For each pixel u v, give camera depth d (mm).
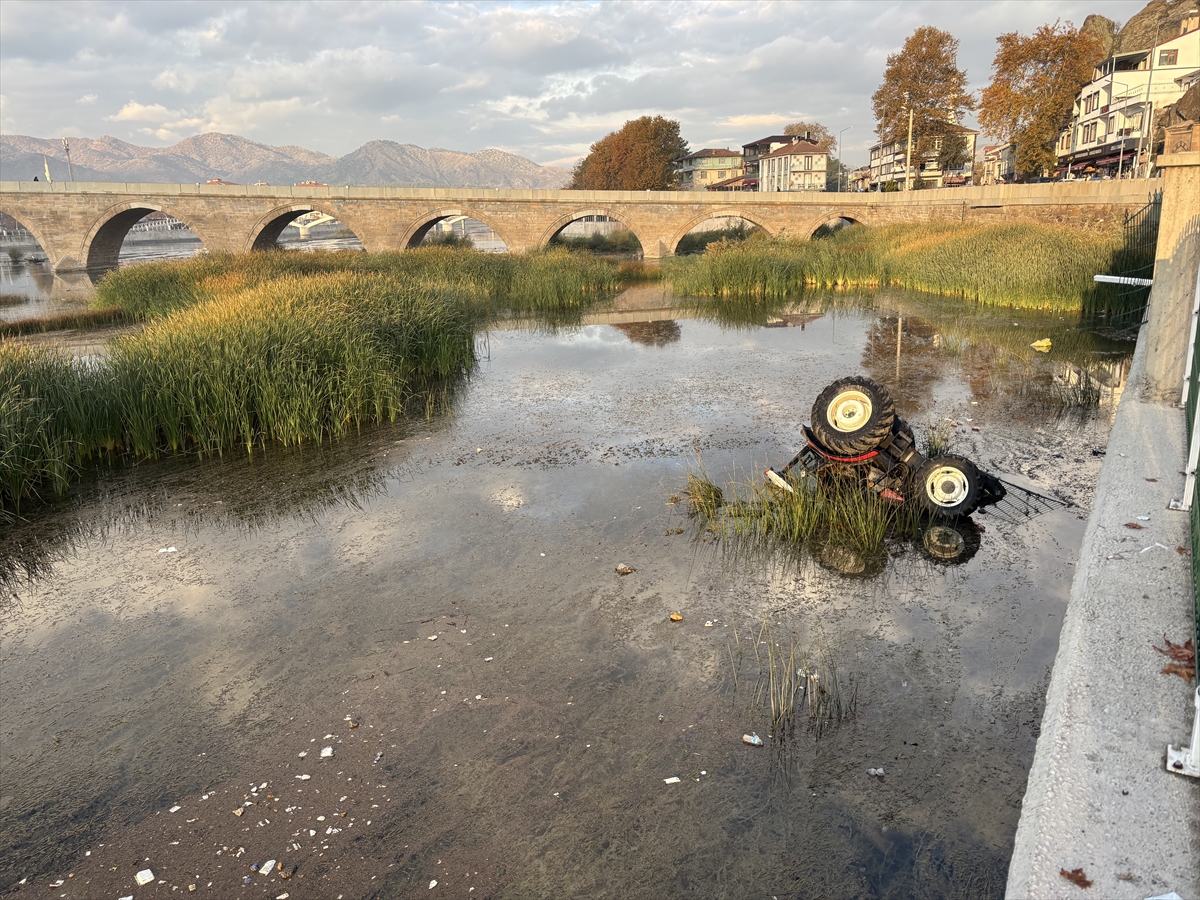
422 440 10453
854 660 5012
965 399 11070
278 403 10539
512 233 46969
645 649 5262
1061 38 47938
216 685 5074
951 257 23781
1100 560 4395
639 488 8258
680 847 3561
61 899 3426
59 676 5262
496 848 3611
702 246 53938
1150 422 6863
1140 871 2328
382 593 6207
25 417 9062
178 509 8281
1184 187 7148
